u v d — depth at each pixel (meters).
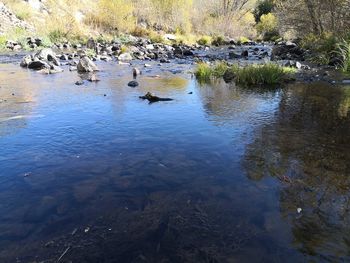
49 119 4.89
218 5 31.91
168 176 3.13
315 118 5.05
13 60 12.12
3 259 2.06
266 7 37.03
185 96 6.55
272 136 4.23
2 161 3.43
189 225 2.39
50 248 2.16
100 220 2.45
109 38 20.58
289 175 3.15
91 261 2.04
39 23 21.28
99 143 3.96
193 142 4.02
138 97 6.35
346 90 7.05
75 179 3.06
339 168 3.30
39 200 2.71
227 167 3.33
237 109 5.57
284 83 7.98
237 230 2.33
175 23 26.58
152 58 13.78
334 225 2.38
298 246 2.16
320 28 13.20
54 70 9.48
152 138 4.14
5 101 5.97
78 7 25.62
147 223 2.41
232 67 9.43
